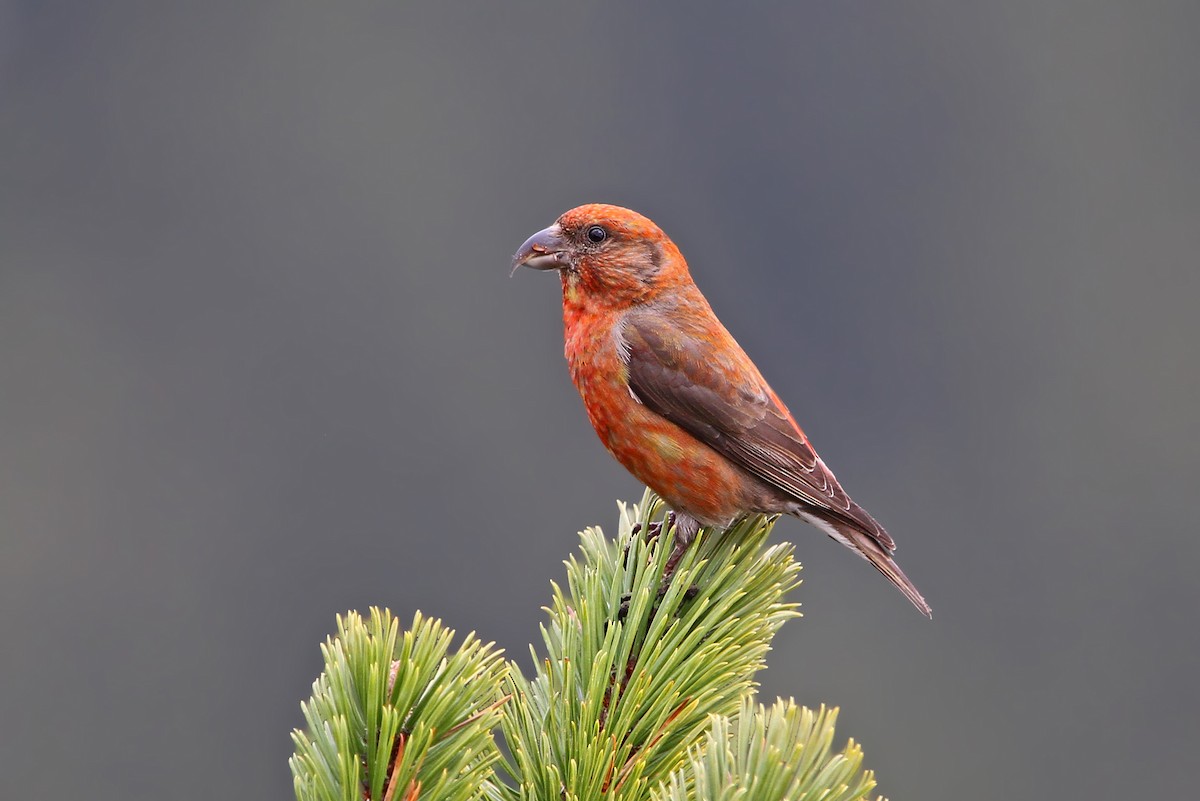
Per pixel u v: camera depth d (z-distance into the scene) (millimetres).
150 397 31891
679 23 38531
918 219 36000
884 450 30141
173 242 36156
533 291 28203
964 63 38906
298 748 2797
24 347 32594
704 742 3090
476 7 40656
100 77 39750
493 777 3039
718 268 35875
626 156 38500
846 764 2422
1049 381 31891
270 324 34188
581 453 27422
